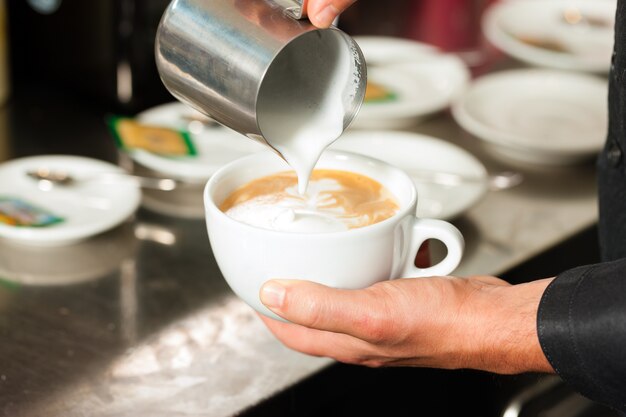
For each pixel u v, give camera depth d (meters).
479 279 0.74
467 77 1.44
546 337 0.65
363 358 0.74
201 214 1.08
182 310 0.89
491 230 1.07
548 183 1.20
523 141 1.20
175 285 0.93
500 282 0.74
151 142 1.14
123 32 1.24
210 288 0.93
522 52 1.54
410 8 1.74
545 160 1.24
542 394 1.06
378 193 0.72
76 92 1.36
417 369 0.98
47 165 1.11
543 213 1.12
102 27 1.26
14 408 0.73
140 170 1.17
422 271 0.71
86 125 1.30
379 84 1.39
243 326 0.87
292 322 0.67
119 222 1.00
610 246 0.83
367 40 1.55
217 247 0.67
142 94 1.30
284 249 0.63
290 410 0.79
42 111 1.33
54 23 1.33
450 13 1.75
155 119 1.25
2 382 0.76
